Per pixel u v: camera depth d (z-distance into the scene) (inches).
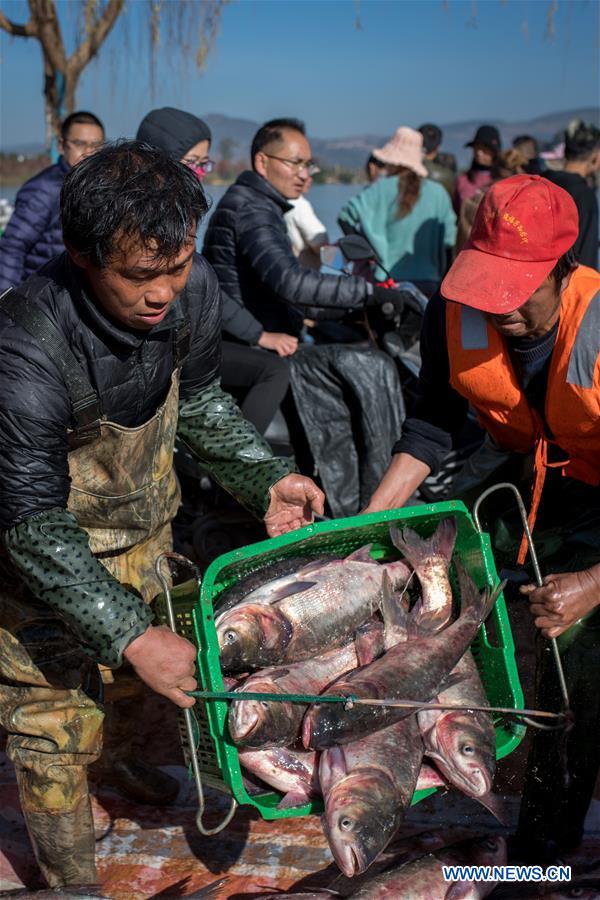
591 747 105.0
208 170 198.4
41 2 350.0
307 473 187.0
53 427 85.4
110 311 83.6
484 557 101.9
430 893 96.5
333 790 86.0
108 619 83.4
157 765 133.0
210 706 86.7
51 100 369.7
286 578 100.7
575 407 97.1
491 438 120.0
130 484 98.4
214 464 107.8
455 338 103.0
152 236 75.8
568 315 95.0
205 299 97.8
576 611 95.3
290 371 179.6
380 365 179.0
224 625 91.9
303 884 108.0
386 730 91.1
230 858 112.7
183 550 194.4
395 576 105.4
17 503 84.2
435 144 339.6
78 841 99.0
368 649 99.7
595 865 106.0
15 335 84.4
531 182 94.2
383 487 115.8
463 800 122.2
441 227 278.7
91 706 98.5
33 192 210.1
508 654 100.2
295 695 85.6
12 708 97.3
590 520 106.7
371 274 242.2
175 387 98.6
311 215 235.8
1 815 120.7
